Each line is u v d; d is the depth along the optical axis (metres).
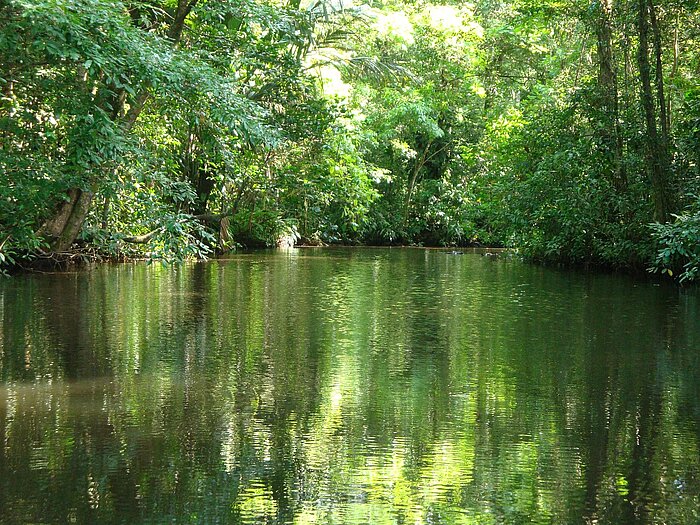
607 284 15.72
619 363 7.75
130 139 11.09
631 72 19.70
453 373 7.27
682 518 4.05
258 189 19.70
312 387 6.67
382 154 33.94
